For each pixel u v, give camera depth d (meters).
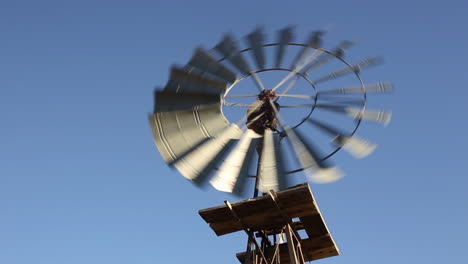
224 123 18.80
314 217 17.25
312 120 19.02
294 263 16.70
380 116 17.94
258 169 18.00
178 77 19.06
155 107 18.30
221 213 17.05
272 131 19.23
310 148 17.58
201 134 18.16
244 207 16.92
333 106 18.94
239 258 18.70
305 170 17.09
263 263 18.09
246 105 19.72
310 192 16.34
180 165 17.27
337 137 18.08
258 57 20.05
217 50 19.98
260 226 17.59
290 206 16.80
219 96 19.17
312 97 19.52
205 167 17.28
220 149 17.91
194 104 18.75
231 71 19.77
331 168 16.78
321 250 18.39
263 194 16.70
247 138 18.59
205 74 19.41
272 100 19.66
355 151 17.42
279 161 17.33
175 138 17.88
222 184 16.86
